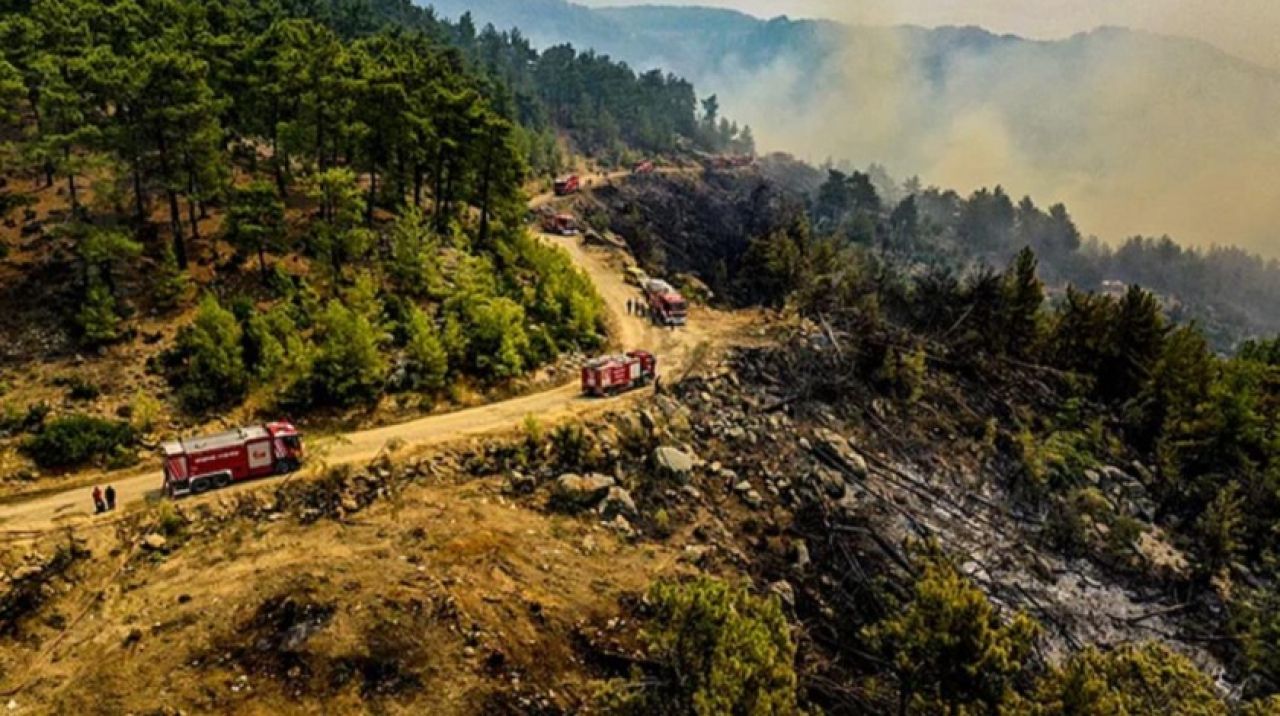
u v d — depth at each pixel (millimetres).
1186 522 51969
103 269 44156
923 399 56719
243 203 48594
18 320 41531
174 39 54969
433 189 67750
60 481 33781
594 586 31312
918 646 23438
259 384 41594
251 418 40062
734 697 20000
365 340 42750
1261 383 64812
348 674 24219
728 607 21922
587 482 38031
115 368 40438
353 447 38125
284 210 56938
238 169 63094
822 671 31609
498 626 27391
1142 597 44281
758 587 35094
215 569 29031
